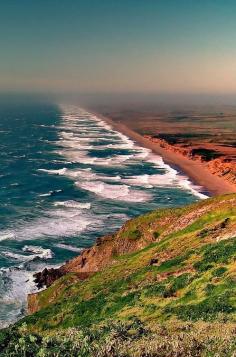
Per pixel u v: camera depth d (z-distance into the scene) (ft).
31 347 44.96
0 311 192.13
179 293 100.78
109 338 50.57
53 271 223.51
